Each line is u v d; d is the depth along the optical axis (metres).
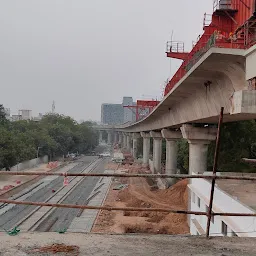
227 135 41.06
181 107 34.81
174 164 54.53
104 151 160.25
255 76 14.73
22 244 5.23
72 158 110.75
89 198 47.38
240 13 19.86
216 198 20.62
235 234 16.91
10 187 50.66
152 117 58.91
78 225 33.72
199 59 18.69
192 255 5.00
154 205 41.41
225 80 19.84
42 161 89.31
